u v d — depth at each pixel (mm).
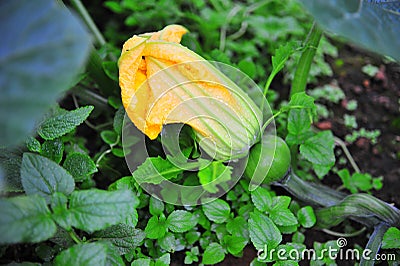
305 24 643
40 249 437
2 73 299
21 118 294
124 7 631
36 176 378
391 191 548
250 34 662
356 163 571
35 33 302
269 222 437
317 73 616
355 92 618
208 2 672
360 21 359
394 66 630
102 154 492
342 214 471
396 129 590
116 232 416
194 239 477
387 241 440
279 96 614
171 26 447
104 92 541
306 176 537
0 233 336
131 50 423
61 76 296
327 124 594
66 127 429
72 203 360
